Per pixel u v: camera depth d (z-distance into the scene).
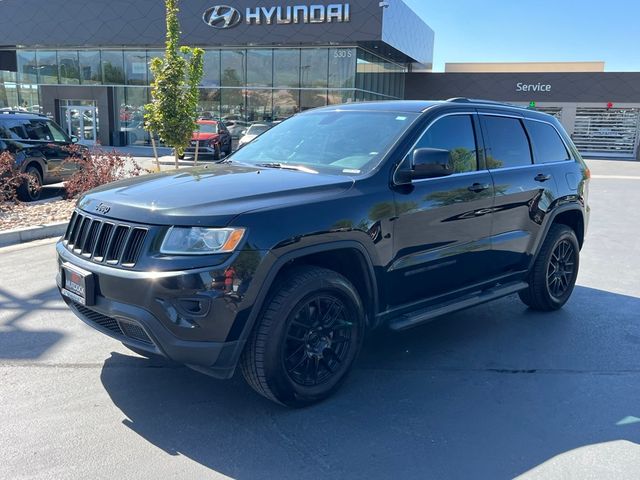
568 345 4.86
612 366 4.45
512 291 5.01
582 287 6.64
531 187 5.11
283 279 3.44
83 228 3.71
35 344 4.61
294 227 3.36
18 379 4.00
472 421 3.57
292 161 4.43
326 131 4.64
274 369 3.39
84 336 4.79
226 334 3.20
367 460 3.14
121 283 3.27
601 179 20.38
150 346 3.31
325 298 3.60
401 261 3.99
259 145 4.98
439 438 3.37
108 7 31.05
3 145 11.11
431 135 4.34
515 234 4.99
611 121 35.72
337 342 3.76
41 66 33.81
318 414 3.62
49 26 32.03
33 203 11.19
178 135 14.93
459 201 4.35
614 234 9.92
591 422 3.59
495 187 4.71
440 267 4.30
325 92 30.17
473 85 36.97
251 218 3.25
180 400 3.76
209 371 3.31
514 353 4.66
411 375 4.21
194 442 3.27
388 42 29.19
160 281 3.14
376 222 3.75
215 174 4.04
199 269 3.13
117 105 32.97
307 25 28.69
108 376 4.08
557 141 5.75
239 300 3.18
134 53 32.22
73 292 3.63
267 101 30.95
